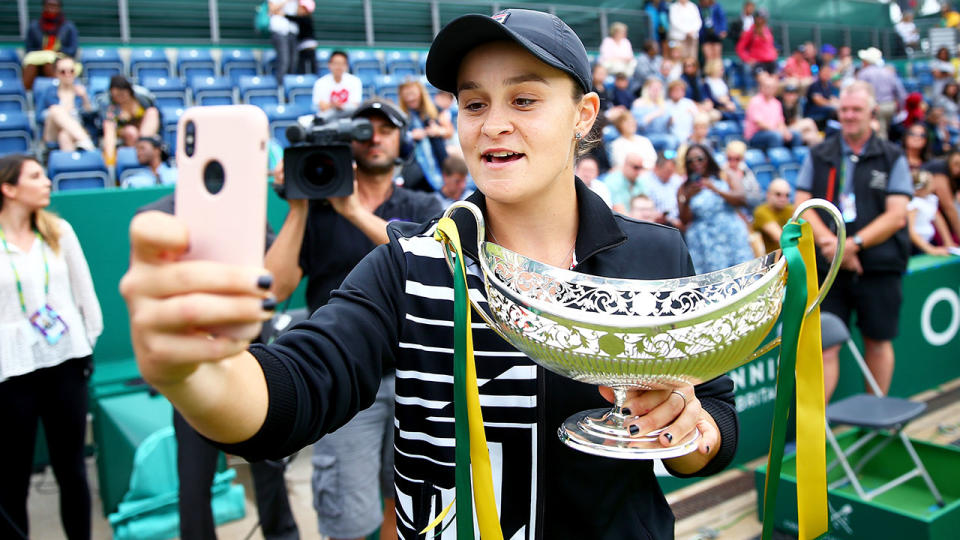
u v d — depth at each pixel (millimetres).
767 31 11641
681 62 9906
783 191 4020
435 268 1027
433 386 1017
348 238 2262
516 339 852
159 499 3004
